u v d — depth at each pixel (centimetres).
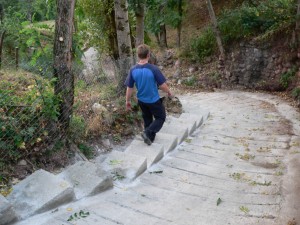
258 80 1311
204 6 1784
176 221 371
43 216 366
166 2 1570
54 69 480
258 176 490
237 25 1370
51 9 637
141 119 654
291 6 1262
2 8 1673
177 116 805
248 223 366
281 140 655
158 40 1748
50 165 461
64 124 489
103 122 587
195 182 475
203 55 1543
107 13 1001
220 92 1327
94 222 362
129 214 382
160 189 450
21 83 611
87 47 1159
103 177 436
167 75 1565
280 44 1223
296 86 1127
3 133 430
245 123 792
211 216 382
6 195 387
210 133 712
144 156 533
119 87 699
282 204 403
